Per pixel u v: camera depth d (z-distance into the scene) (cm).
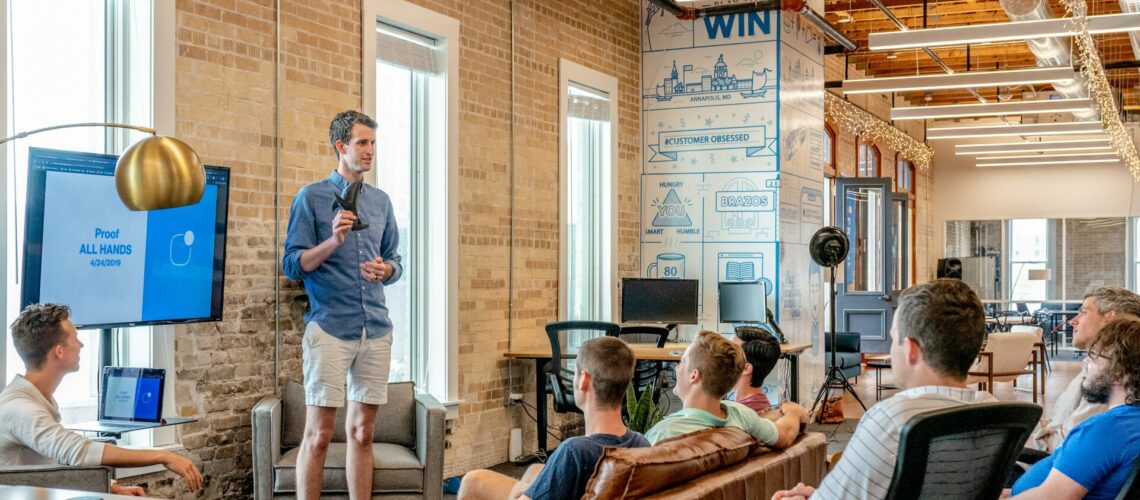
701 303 925
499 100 757
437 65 701
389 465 510
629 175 934
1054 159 1902
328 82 603
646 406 448
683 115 938
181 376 514
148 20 498
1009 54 1466
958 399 238
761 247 905
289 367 573
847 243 912
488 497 327
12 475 328
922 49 1388
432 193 702
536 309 801
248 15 550
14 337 362
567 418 838
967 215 2075
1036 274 1964
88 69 493
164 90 500
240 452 544
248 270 548
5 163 445
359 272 482
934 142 2100
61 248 425
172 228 476
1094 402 291
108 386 431
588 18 873
